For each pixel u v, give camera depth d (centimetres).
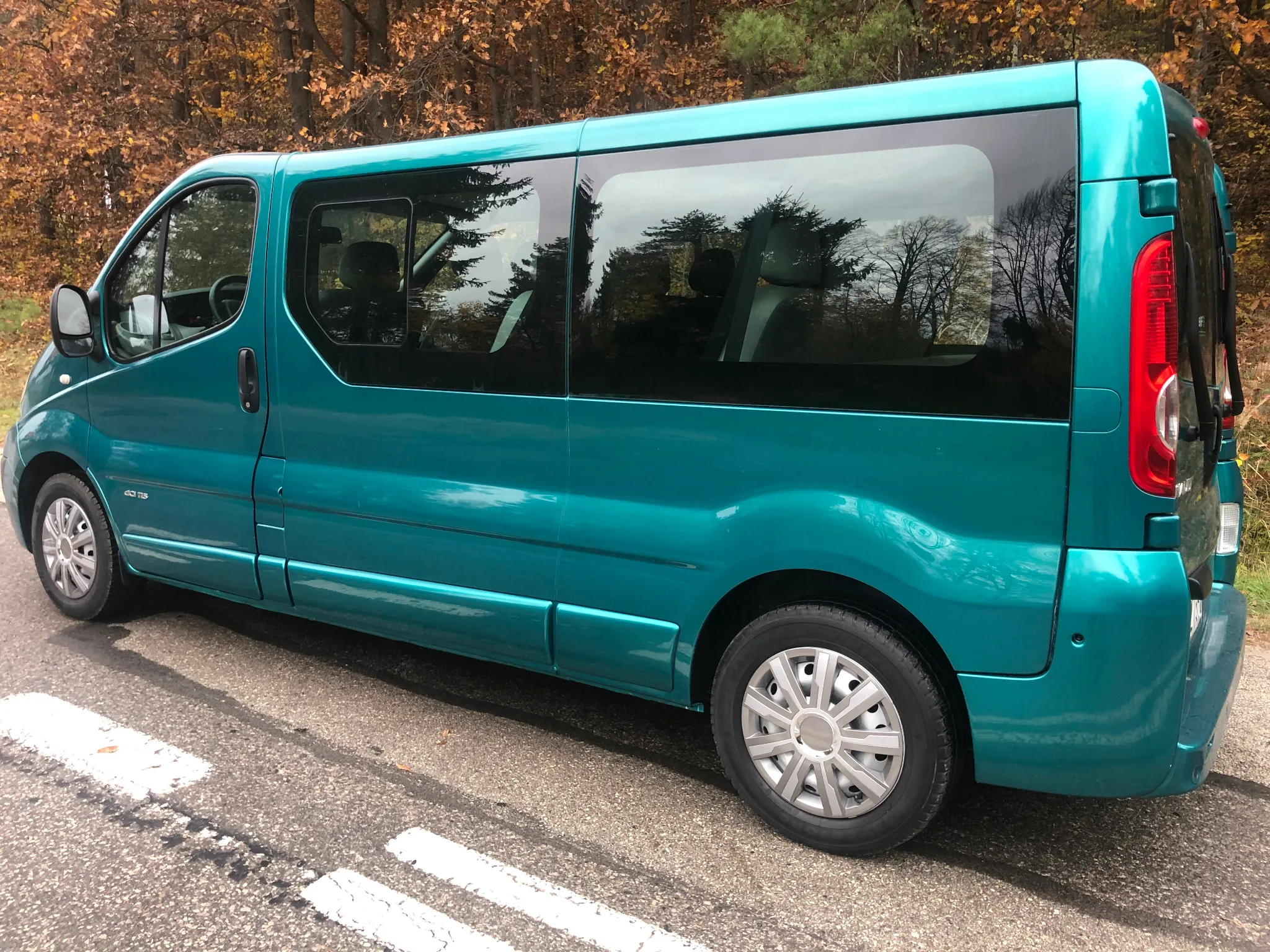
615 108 1511
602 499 305
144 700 376
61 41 1409
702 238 284
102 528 449
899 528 253
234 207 391
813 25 1123
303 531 379
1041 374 235
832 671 271
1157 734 235
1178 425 231
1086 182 229
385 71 1452
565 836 285
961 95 246
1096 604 231
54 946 231
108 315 438
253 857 270
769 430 272
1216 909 253
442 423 338
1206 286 284
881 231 256
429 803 302
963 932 242
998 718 246
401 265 344
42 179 1516
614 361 300
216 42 1897
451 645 350
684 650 295
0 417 1038
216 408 399
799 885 262
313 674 407
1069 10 1081
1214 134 1412
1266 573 535
